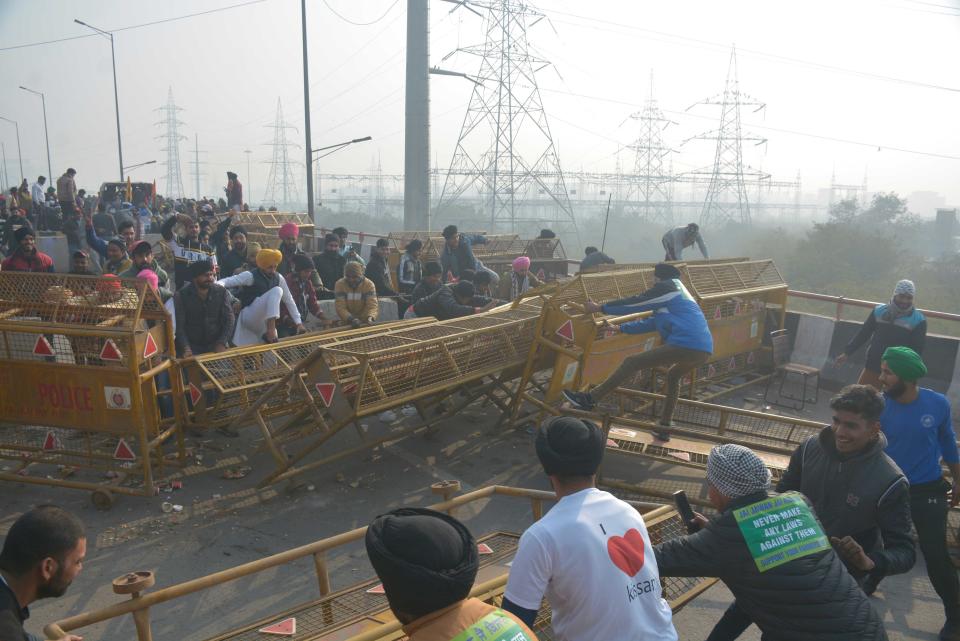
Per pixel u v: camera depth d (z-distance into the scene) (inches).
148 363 236.7
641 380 339.0
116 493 228.4
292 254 431.5
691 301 264.5
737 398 374.3
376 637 105.7
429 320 311.0
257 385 261.9
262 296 303.6
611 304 269.4
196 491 240.4
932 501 171.8
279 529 218.2
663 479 257.0
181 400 256.5
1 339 227.6
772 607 105.1
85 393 226.4
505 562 161.3
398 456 277.7
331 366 235.0
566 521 90.7
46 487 240.1
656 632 91.3
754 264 410.3
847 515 132.7
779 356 402.6
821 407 363.9
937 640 173.2
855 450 133.4
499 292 519.2
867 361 301.6
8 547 89.2
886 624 179.6
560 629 91.4
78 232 737.6
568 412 260.7
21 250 363.3
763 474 109.7
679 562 110.0
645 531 96.6
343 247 509.0
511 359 290.0
